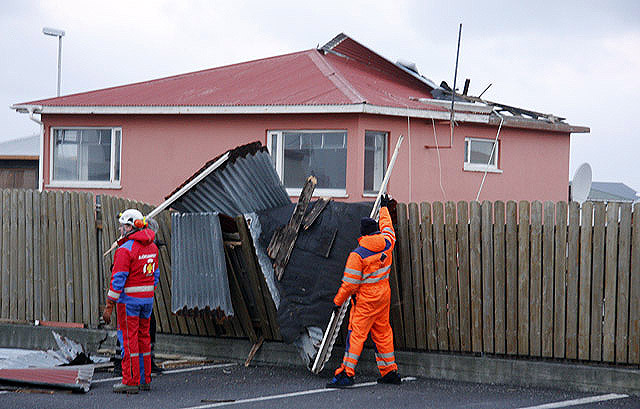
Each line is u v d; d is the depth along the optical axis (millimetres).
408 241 9234
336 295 8859
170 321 10688
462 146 16031
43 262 11242
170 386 8680
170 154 15742
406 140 14867
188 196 9742
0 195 11492
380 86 16812
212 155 15375
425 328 9188
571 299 8352
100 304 10914
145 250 8336
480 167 16359
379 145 14641
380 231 8648
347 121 14117
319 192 14414
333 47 18203
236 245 9562
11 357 10008
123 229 8344
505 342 8727
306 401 7832
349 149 14102
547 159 17891
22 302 11375
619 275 8094
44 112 16453
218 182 9586
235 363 10172
